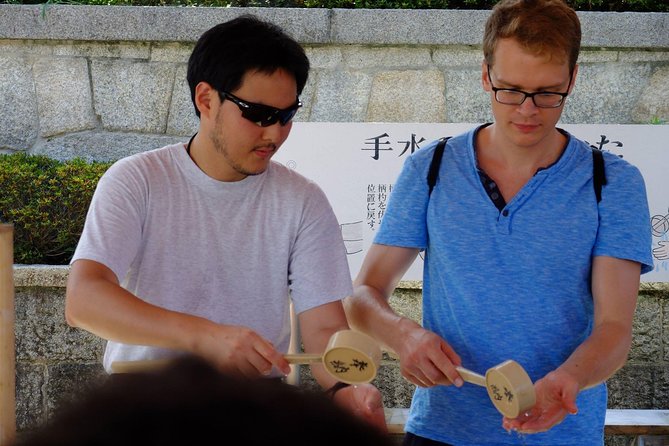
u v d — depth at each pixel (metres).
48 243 5.36
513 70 2.34
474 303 2.44
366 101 5.96
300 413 0.59
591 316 2.50
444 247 2.50
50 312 5.01
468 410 2.45
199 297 2.38
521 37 2.32
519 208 2.45
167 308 2.36
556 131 2.57
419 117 5.95
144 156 2.42
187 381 0.62
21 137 6.18
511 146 2.47
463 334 2.46
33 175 5.38
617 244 2.42
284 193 2.44
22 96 6.16
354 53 5.95
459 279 2.47
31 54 6.14
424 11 5.82
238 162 2.31
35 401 5.04
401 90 5.95
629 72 5.90
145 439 0.56
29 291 5.02
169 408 0.58
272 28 2.30
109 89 6.11
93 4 6.52
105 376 0.73
